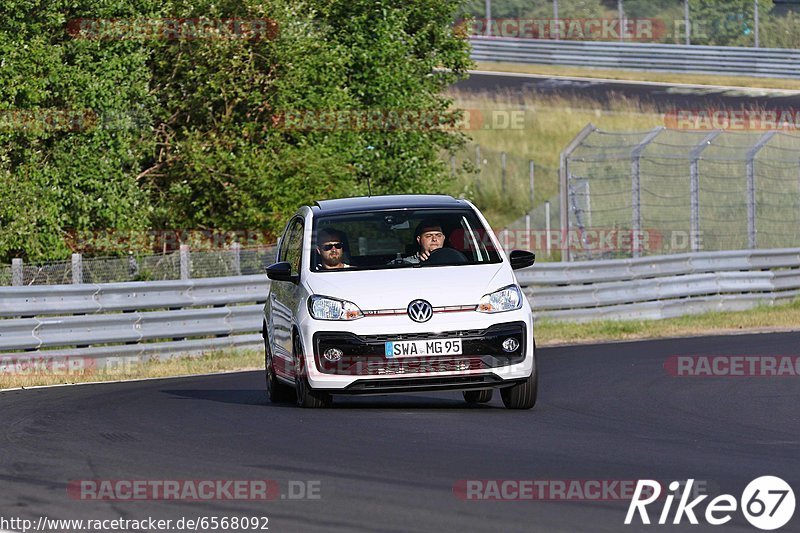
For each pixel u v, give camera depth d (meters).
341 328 35.72
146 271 73.38
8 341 55.22
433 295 35.94
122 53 77.25
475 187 134.25
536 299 76.19
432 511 22.34
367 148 90.44
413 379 35.56
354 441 30.66
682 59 161.75
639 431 33.03
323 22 93.44
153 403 41.41
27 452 30.06
